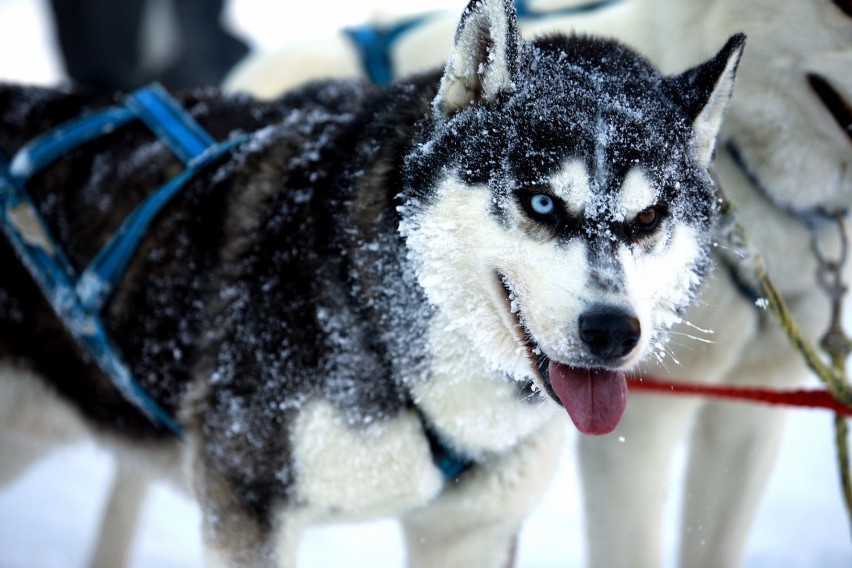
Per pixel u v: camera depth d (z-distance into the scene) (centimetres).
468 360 227
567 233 211
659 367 283
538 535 395
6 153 286
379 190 230
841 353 279
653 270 218
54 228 272
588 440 294
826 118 276
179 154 269
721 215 269
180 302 253
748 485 315
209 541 241
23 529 373
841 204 286
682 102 229
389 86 250
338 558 378
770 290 270
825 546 385
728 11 283
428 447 238
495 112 219
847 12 267
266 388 234
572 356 205
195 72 645
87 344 265
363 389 229
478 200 213
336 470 231
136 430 270
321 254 235
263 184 252
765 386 307
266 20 998
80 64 634
